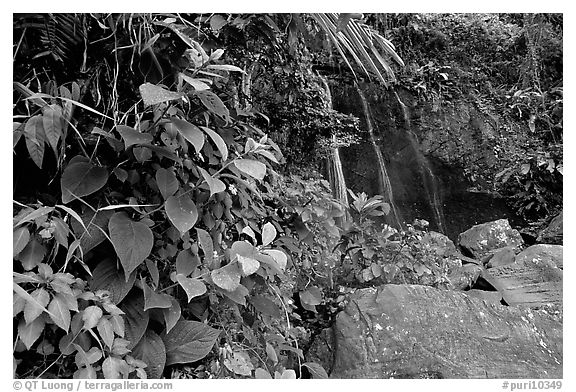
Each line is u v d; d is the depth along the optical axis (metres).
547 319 2.03
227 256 1.20
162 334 1.15
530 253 2.87
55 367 1.01
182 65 1.25
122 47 1.17
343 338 1.76
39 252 0.95
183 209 1.06
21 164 1.11
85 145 1.15
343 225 2.09
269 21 1.55
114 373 0.94
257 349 1.43
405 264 2.11
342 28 1.49
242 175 1.39
